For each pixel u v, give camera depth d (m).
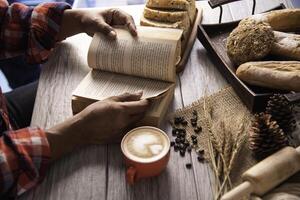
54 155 0.86
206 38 1.08
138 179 0.84
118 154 0.89
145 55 0.95
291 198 0.75
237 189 0.74
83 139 0.89
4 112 1.02
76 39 1.18
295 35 1.01
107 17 1.09
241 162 0.84
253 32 0.99
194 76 1.05
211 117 0.93
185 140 0.90
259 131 0.82
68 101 1.01
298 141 0.86
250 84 0.95
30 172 0.82
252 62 0.97
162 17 1.08
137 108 0.90
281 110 0.85
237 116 0.92
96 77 0.99
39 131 0.87
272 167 0.76
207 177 0.84
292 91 0.91
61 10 1.12
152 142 0.83
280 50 1.00
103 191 0.83
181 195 0.81
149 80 0.98
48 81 1.06
